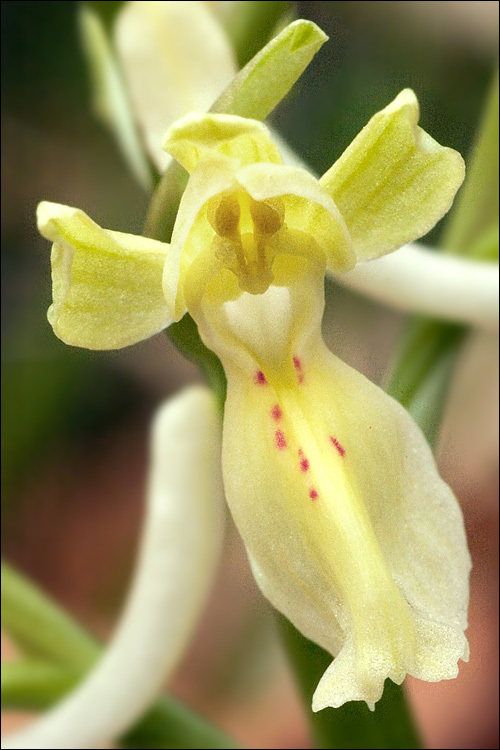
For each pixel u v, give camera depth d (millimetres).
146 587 109
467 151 221
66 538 244
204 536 109
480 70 219
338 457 89
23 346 239
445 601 87
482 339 118
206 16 101
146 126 102
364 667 85
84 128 247
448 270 106
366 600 86
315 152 216
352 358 219
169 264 87
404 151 88
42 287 244
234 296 91
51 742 108
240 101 88
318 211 90
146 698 109
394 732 101
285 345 91
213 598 229
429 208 89
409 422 89
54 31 243
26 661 109
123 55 103
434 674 85
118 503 247
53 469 244
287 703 216
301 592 87
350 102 219
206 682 224
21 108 245
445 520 88
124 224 246
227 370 91
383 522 88
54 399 238
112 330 89
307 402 90
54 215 86
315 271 91
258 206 89
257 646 226
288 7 101
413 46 222
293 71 88
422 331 106
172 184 91
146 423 251
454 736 194
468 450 193
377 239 90
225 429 90
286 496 88
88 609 238
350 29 223
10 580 110
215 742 109
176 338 94
